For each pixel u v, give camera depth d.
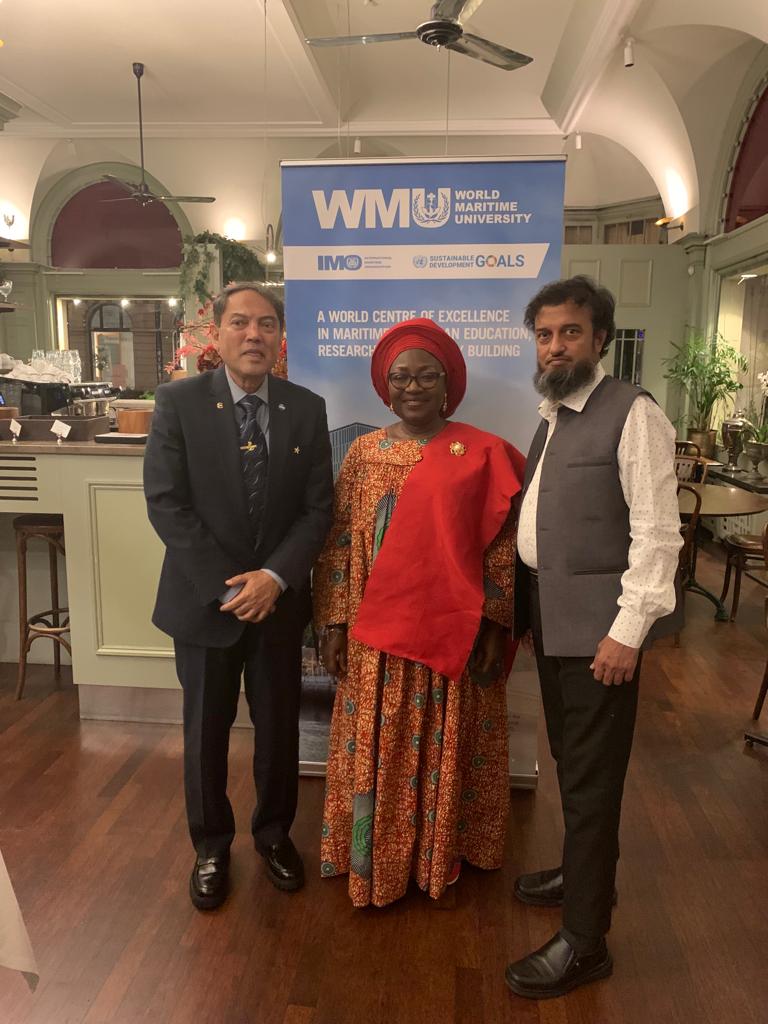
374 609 1.85
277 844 2.06
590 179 8.56
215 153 8.12
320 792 2.52
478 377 2.30
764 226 5.44
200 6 5.12
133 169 8.43
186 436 1.82
